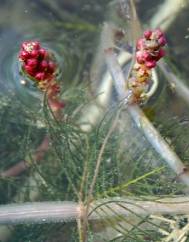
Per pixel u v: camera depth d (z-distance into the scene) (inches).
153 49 6.2
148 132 6.9
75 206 6.7
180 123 7.5
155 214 6.8
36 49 6.3
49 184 7.6
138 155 7.4
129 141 7.6
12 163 8.2
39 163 8.0
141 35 7.9
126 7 8.4
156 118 7.7
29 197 7.8
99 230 7.2
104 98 8.4
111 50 7.5
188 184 6.7
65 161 7.0
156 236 6.9
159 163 7.2
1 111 8.3
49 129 7.1
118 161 7.3
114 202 6.5
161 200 6.8
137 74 6.5
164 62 8.3
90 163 6.9
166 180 7.0
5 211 6.8
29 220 6.8
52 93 7.2
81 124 8.1
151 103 7.9
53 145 7.1
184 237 6.8
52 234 7.5
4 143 8.2
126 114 7.6
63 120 7.6
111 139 7.5
